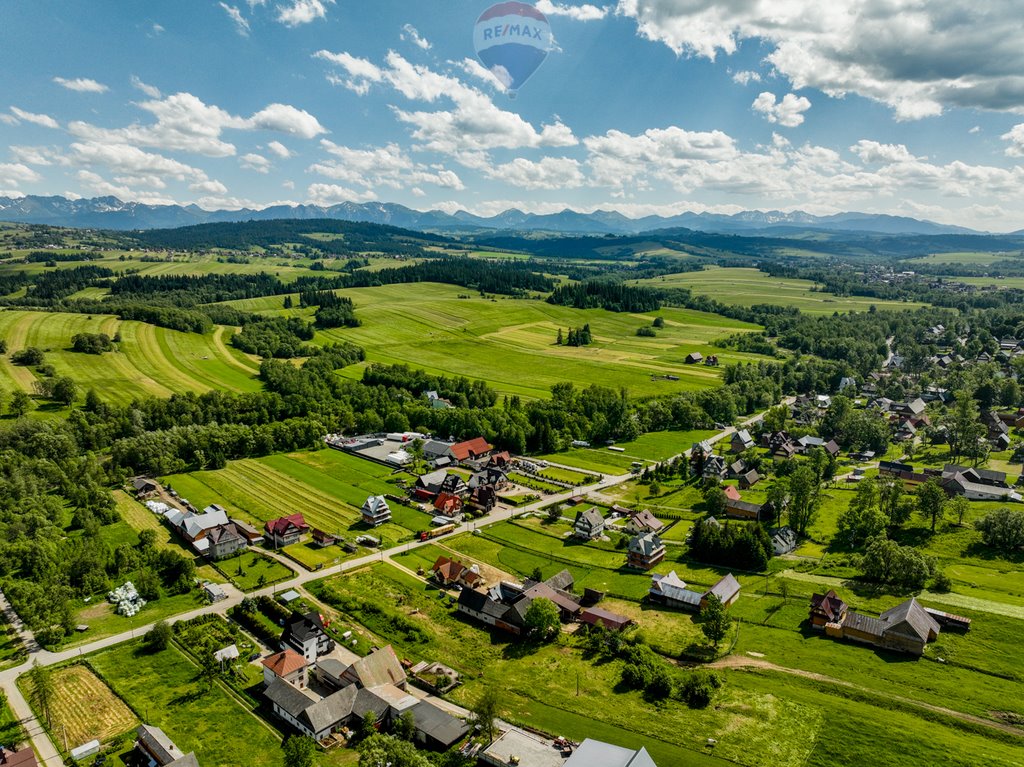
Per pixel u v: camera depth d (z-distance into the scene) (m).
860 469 195.38
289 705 86.88
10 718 86.25
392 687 92.75
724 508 159.00
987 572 121.31
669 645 103.75
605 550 141.50
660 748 79.50
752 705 86.88
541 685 94.19
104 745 81.50
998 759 74.25
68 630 106.19
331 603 117.50
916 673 92.31
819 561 131.25
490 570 132.12
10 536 130.12
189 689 93.31
